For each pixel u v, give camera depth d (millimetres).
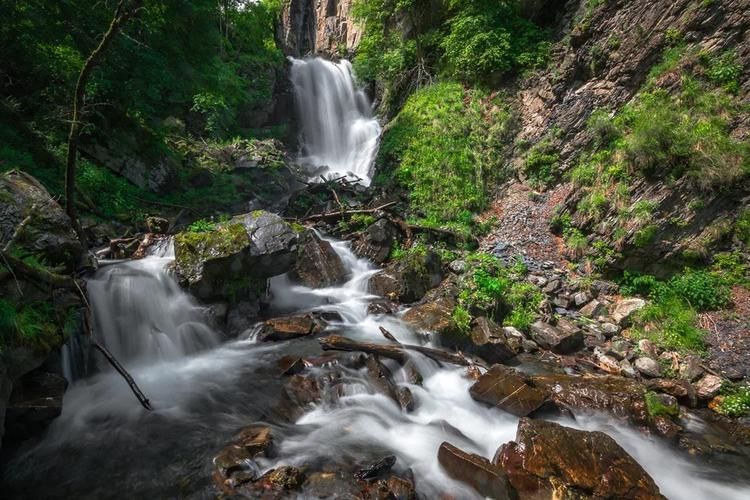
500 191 14672
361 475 4934
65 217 7043
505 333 9312
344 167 23672
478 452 5750
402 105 21688
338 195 16375
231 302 9008
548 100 14773
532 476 4879
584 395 7078
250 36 29047
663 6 11969
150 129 16297
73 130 7418
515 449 5168
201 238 8672
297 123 27953
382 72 23516
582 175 12148
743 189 9414
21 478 4805
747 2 10453
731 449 6355
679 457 6168
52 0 10891
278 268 9234
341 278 11625
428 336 8977
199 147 19547
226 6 25625
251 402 6543
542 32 16516
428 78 19750
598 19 13516
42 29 11156
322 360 7613
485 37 16266
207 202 15352
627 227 10500
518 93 16125
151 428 5785
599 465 4973
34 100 11930
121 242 10508
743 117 9922
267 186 18203
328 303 10758
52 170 10945
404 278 11055
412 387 7289
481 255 12156
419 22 20766
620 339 9195
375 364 7375
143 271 8344
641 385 7500
